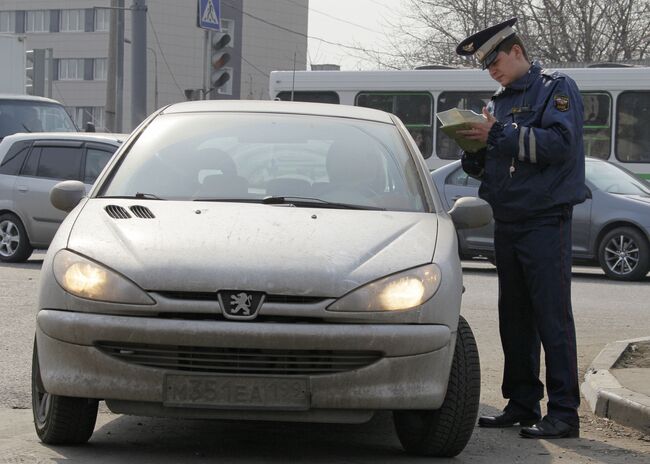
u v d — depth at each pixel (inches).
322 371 308.7
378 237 333.1
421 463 336.5
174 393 307.7
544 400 458.0
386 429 382.6
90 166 933.2
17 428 366.6
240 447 348.2
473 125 374.3
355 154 386.0
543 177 379.6
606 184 949.2
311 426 384.2
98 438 355.3
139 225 334.0
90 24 4950.8
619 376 459.8
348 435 372.5
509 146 371.9
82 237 331.0
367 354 310.5
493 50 383.9
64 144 945.5
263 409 307.1
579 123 379.6
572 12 2181.3
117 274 313.1
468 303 748.0
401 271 318.7
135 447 343.6
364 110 422.9
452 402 333.1
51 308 319.0
